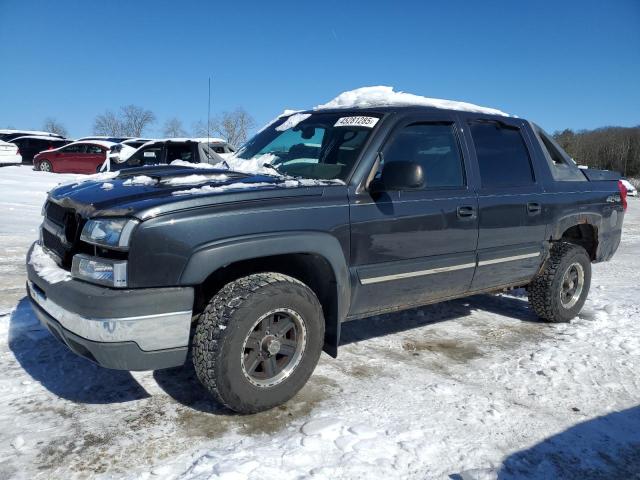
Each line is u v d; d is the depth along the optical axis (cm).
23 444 272
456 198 391
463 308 544
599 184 527
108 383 340
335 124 389
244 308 289
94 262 279
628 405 340
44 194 1390
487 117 438
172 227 274
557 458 279
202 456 265
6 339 399
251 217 296
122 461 262
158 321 274
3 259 674
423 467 264
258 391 302
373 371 378
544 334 472
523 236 445
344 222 330
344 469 258
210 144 1326
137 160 1354
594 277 734
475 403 333
